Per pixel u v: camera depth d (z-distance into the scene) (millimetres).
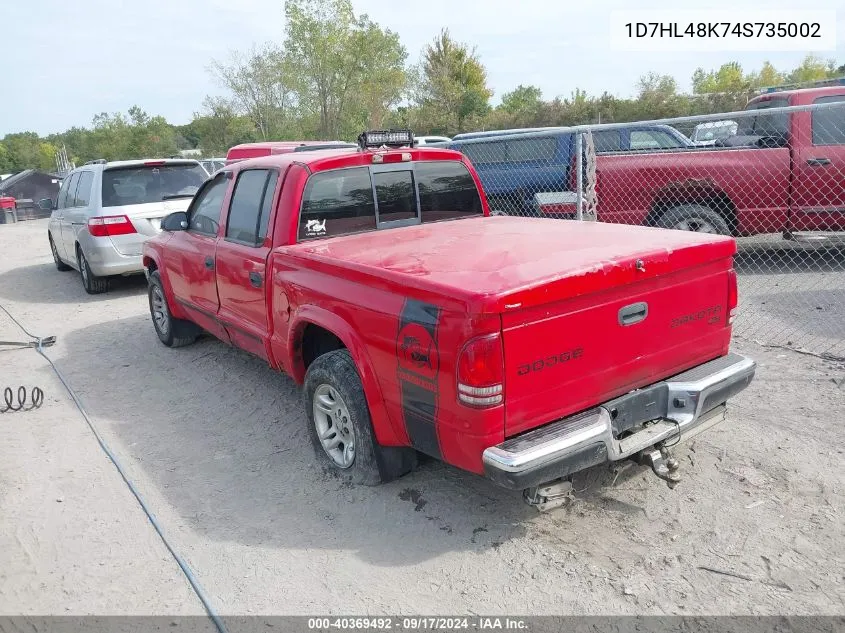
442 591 3168
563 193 8797
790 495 3752
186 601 3209
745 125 9453
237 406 5492
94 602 3230
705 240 3688
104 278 10000
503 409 2977
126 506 4059
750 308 7199
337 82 49906
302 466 4434
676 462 3805
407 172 4828
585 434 3113
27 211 27875
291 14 47719
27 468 4578
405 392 3338
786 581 3098
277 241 4391
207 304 5707
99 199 9461
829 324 6516
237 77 49281
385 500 3936
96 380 6316
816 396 4926
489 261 3375
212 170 18156
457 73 46219
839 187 8266
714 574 3172
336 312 3732
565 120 35094
